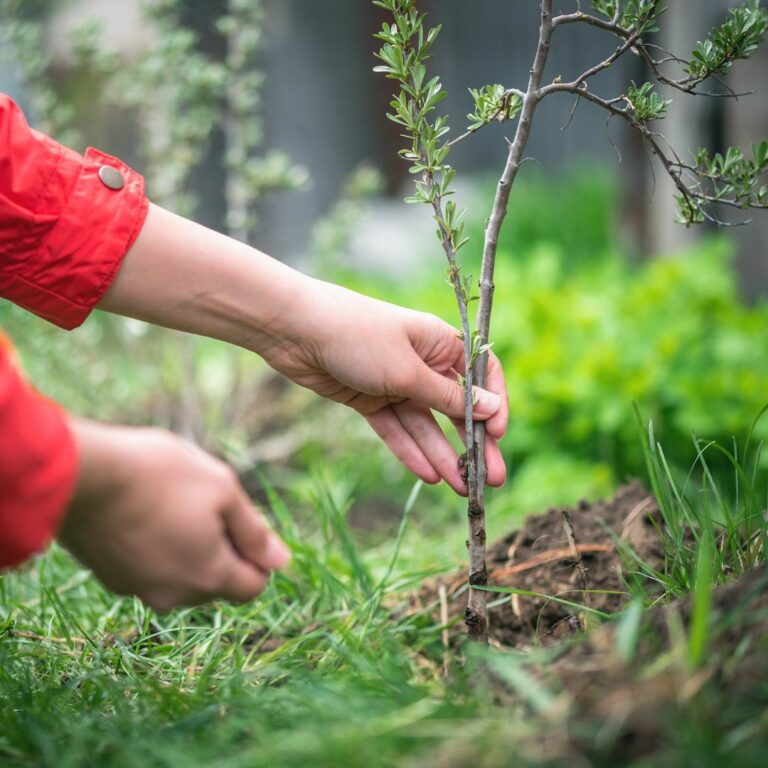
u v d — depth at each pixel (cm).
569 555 188
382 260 692
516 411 357
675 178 155
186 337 368
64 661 167
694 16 453
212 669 160
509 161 148
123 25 598
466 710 115
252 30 359
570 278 534
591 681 113
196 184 660
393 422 170
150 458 105
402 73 149
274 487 378
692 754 98
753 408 323
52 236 147
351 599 199
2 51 399
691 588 159
